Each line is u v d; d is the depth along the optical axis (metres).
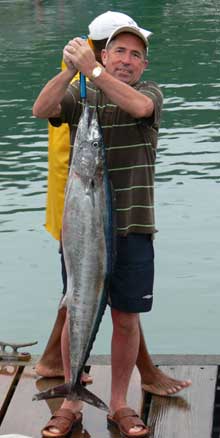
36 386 6.10
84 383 6.09
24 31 24.14
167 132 14.47
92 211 5.10
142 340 5.87
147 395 6.04
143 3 27.97
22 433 5.57
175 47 21.36
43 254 10.09
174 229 10.72
